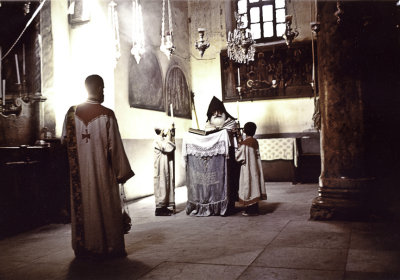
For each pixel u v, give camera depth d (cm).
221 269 371
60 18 799
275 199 862
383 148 574
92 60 819
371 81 577
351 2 571
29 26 750
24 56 741
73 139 427
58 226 658
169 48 712
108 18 863
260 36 1355
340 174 589
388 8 583
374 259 382
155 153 717
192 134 718
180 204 852
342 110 585
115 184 429
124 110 946
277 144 1187
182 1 1362
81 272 383
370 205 564
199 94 1402
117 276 364
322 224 562
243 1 1378
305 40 1278
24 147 640
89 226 416
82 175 418
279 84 1301
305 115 1281
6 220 597
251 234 524
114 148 424
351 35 577
